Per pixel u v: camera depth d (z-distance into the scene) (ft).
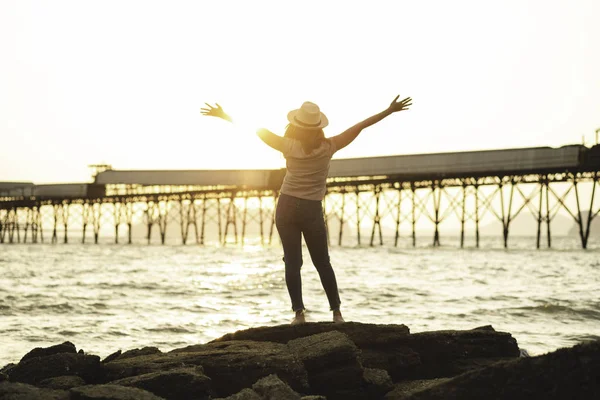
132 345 51.75
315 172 24.99
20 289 99.96
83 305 78.02
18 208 342.85
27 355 28.04
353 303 77.41
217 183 265.54
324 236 25.63
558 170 193.26
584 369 17.31
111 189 298.15
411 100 24.85
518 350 26.89
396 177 221.05
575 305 72.84
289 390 20.98
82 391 20.44
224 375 23.65
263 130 24.91
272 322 63.26
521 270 142.41
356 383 23.50
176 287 104.37
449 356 26.17
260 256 229.66
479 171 202.18
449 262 176.04
